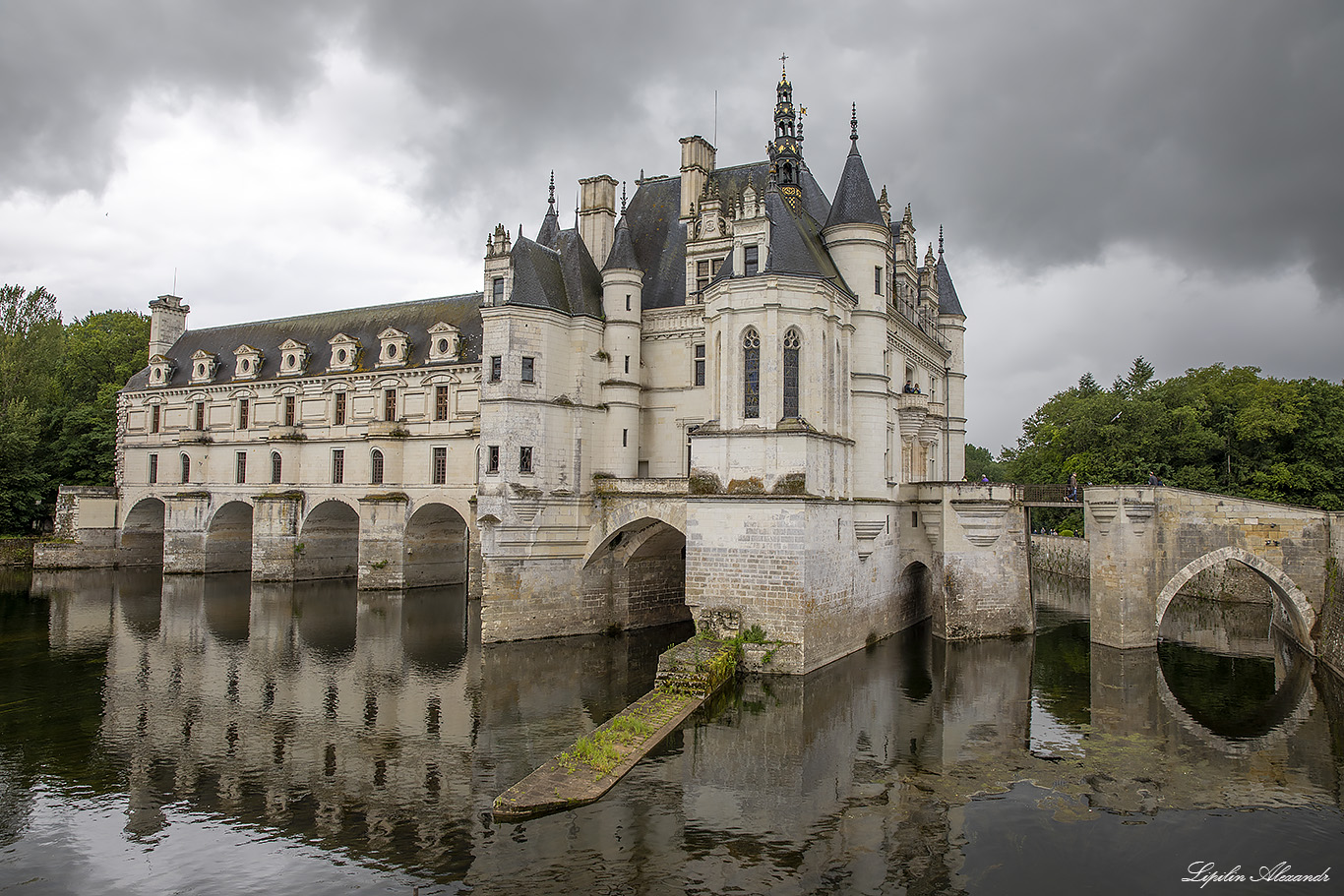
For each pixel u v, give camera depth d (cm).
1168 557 4225
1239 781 2453
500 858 1947
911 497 4928
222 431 7556
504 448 4209
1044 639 4594
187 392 7844
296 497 6869
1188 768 2556
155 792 2377
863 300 4241
